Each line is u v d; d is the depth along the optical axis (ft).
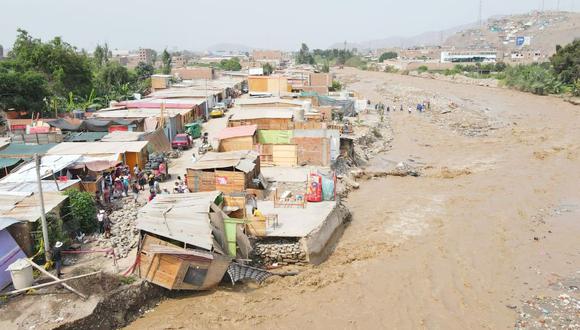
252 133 128.16
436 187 126.93
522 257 85.92
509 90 347.97
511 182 130.82
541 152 162.61
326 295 72.64
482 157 159.84
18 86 173.78
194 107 197.26
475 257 85.87
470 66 523.29
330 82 308.60
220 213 75.15
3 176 102.83
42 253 69.15
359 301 71.26
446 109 261.03
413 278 78.28
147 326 62.69
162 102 197.67
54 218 72.64
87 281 64.69
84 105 211.00
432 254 86.89
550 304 70.18
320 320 66.23
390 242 91.86
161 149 139.64
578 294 72.74
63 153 110.93
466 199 116.78
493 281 77.61
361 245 90.27
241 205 83.92
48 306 60.08
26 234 69.00
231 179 97.76
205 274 70.33
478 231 97.30
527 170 142.72
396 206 111.75
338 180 122.93
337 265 82.38
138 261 68.85
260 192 99.86
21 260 63.98
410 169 140.36
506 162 152.56
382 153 166.09
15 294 61.93
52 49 220.43
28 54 216.54
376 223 101.24
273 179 113.70
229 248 74.13
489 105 274.16
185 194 83.30
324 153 125.49
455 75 456.45
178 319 64.59
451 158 159.12
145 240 69.10
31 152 112.37
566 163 149.79
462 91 351.46
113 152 112.06
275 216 85.20
